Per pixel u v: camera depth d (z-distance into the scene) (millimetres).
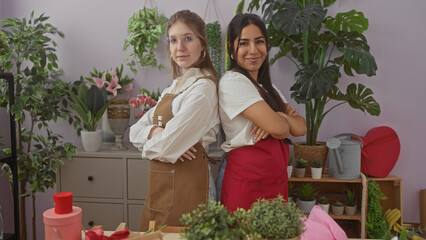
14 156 1705
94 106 2264
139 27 2482
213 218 648
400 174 2516
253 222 692
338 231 925
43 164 2412
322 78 2008
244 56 1436
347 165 2150
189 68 1463
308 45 2373
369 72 2020
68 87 2490
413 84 2455
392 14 2426
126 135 2631
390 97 2477
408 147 2492
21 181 2322
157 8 2578
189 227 675
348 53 2045
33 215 2512
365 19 2234
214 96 1405
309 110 2291
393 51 2449
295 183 2385
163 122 1452
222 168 1496
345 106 2494
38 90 2240
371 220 2168
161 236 917
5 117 2604
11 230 2645
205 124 1366
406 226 2465
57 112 2395
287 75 2516
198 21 1418
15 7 2680
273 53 2518
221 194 1464
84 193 2264
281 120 1326
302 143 2357
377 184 2227
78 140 2691
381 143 2293
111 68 2648
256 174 1371
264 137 1355
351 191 2410
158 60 2598
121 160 2219
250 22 1416
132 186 2223
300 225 722
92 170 2246
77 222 876
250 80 1440
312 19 1915
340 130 2518
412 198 2518
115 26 2625
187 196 1354
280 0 2027
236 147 1423
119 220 2254
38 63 2383
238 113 1341
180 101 1391
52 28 2455
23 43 2277
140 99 2244
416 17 2414
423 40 2422
